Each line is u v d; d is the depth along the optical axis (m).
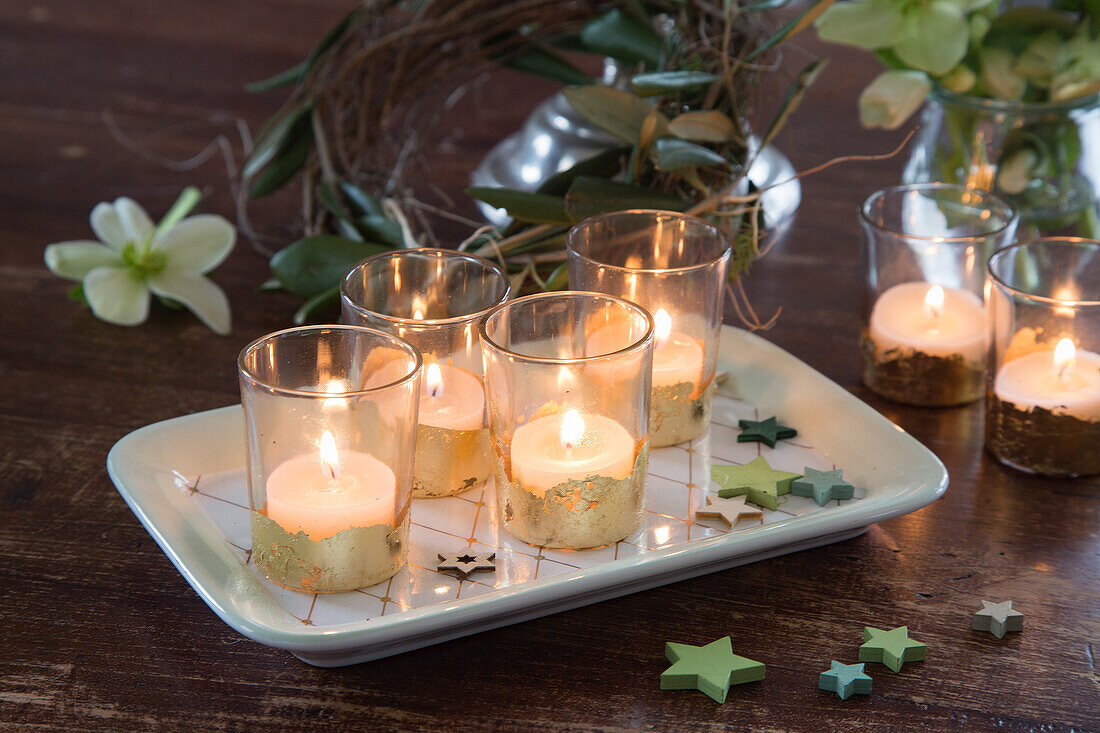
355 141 1.08
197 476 0.90
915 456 0.89
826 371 0.99
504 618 0.84
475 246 1.04
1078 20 1.02
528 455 0.85
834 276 1.06
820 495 0.88
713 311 0.91
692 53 1.02
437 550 0.86
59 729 0.81
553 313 0.87
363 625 0.81
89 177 1.15
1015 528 0.89
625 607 0.85
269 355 0.84
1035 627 0.84
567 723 0.81
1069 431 0.90
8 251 1.08
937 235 0.99
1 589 0.86
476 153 1.18
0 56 1.37
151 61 1.37
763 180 1.11
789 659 0.83
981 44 1.02
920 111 1.20
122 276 1.02
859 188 1.14
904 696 0.82
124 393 0.97
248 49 1.40
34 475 0.92
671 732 0.81
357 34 1.10
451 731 0.81
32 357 0.99
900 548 0.88
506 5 1.08
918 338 0.95
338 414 0.83
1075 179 1.04
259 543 0.84
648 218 0.92
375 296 0.89
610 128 0.97
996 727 0.81
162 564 0.87
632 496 0.86
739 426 0.93
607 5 1.08
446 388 0.88
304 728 0.81
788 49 1.31
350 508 0.83
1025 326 0.91
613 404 0.85
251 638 0.81
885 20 1.00
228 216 1.12
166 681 0.82
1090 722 0.81
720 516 0.87
